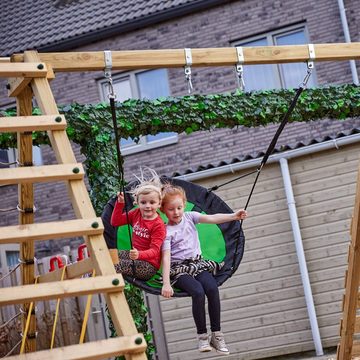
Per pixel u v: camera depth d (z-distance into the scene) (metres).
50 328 11.34
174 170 16.45
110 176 9.08
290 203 12.50
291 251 12.66
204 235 7.19
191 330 12.72
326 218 12.57
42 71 5.55
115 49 17.00
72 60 6.15
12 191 17.41
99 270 4.78
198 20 16.47
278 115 10.01
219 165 12.96
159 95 16.75
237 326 12.73
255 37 16.22
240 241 7.07
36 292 4.50
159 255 6.54
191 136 16.41
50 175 5.01
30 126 5.23
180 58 6.48
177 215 6.64
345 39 15.27
